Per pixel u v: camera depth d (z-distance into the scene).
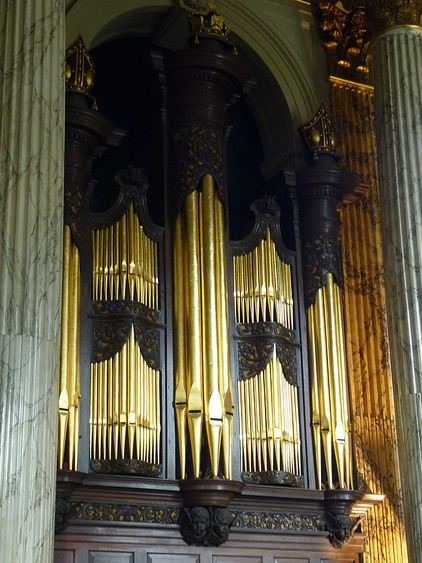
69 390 9.41
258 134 12.76
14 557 6.94
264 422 10.46
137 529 9.63
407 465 9.79
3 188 7.79
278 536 10.38
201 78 11.06
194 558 9.83
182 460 9.89
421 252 10.30
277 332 10.82
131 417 9.66
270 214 11.34
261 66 12.47
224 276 10.54
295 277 11.44
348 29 12.91
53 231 7.87
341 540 10.62
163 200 10.84
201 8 11.97
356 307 11.87
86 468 9.49
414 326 10.09
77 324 9.71
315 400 10.94
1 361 7.31
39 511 7.17
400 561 11.02
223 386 10.11
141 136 11.55
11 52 8.14
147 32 12.30
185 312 10.33
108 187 11.62
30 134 7.96
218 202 10.80
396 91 10.91
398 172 10.61
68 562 9.26
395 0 11.18
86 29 11.41
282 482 10.34
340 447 10.77
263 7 12.62
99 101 12.05
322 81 12.75
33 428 7.27
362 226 12.23
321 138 11.88
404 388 9.98
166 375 10.20
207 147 10.92
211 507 9.77
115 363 9.84
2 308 7.47
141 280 10.26
